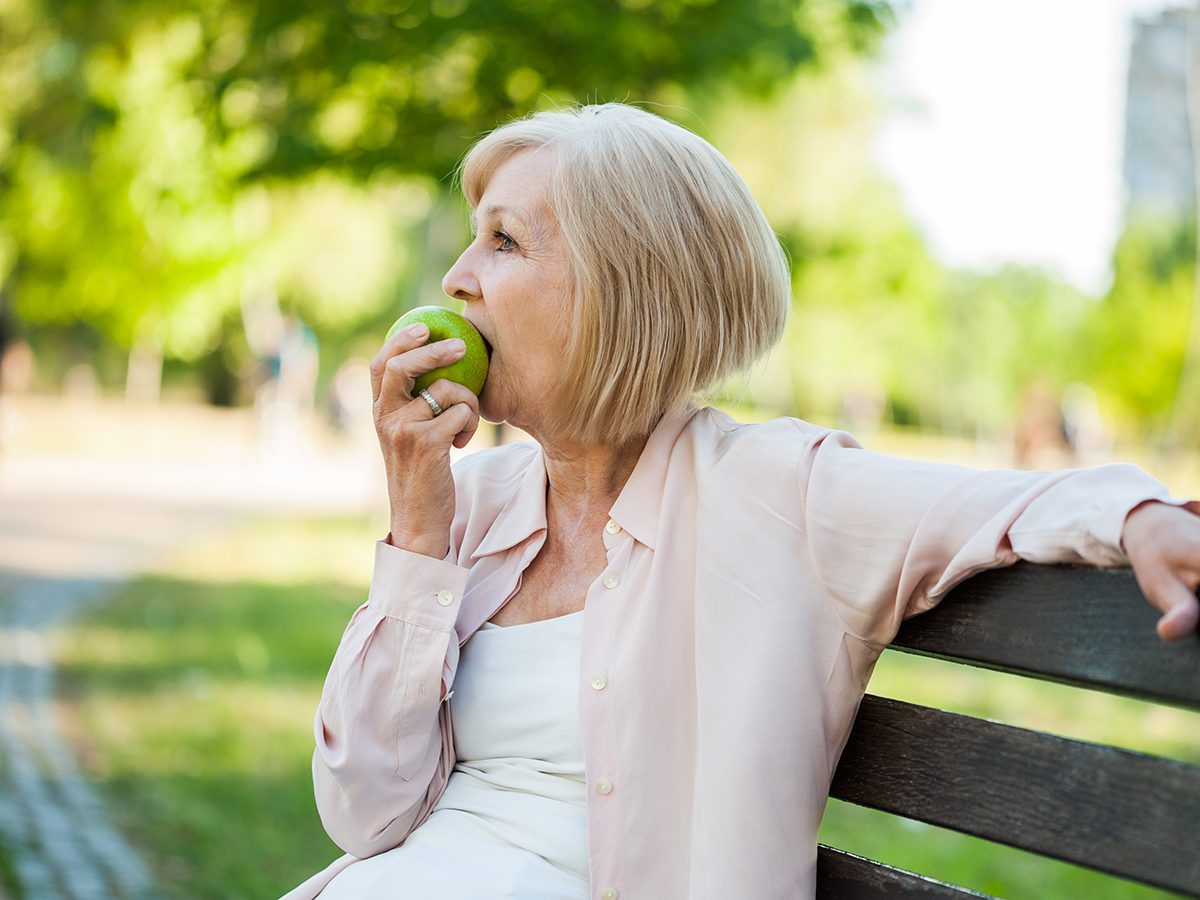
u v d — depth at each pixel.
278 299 33.25
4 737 5.85
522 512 1.81
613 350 1.68
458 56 6.96
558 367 1.71
